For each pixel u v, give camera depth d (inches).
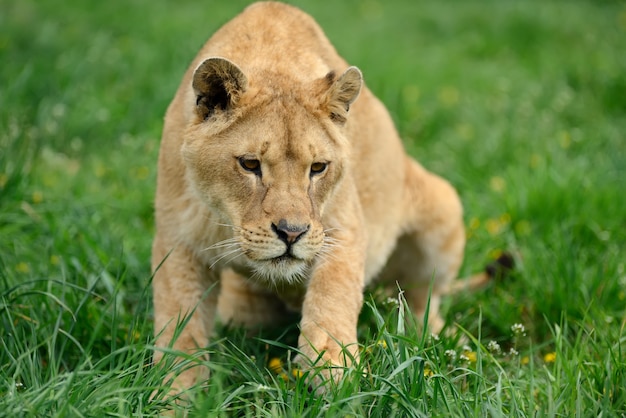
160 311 326.6
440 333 337.7
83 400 258.1
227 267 342.6
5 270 360.8
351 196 336.5
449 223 426.3
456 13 924.0
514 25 860.0
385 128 398.6
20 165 446.3
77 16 800.9
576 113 631.8
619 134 592.7
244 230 301.6
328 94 312.3
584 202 470.6
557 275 394.0
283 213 296.0
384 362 288.5
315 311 313.7
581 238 451.2
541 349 374.6
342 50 746.2
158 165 337.7
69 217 430.9
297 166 301.7
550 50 805.2
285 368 336.5
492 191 500.1
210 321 339.3
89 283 373.4
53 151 526.9
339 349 301.9
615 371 297.4
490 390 296.4
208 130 306.8
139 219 454.3
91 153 533.3
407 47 823.1
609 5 984.3
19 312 334.0
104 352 328.8
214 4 912.9
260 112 302.8
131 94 606.5
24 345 310.5
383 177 390.3
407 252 432.1
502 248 454.6
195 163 309.3
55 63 631.2
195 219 324.5
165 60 670.5
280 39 336.5
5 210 431.8
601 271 393.7
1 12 787.4
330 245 324.2
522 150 553.6
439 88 690.2
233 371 322.3
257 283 354.3
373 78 653.3
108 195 472.4
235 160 301.6
